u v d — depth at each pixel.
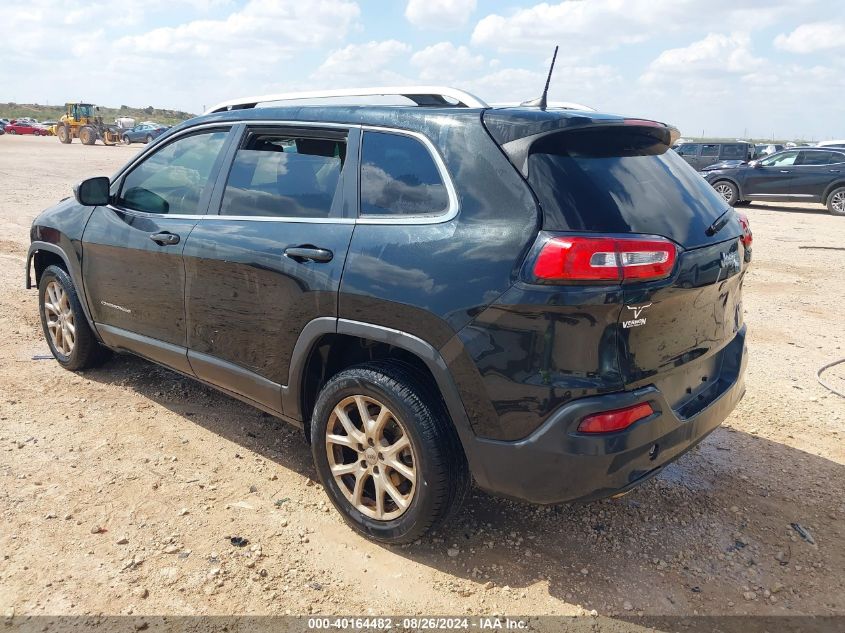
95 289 4.41
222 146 3.74
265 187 3.46
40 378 4.80
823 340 6.23
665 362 2.69
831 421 4.47
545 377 2.49
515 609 2.71
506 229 2.56
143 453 3.81
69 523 3.15
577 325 2.44
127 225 4.09
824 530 3.29
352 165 3.12
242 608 2.67
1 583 2.75
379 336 2.85
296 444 4.00
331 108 3.29
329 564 2.94
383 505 3.02
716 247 2.81
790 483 3.70
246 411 4.39
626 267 2.41
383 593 2.78
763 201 18.78
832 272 9.23
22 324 6.04
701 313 2.85
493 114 2.75
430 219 2.79
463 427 2.70
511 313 2.50
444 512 2.86
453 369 2.65
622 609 2.73
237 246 3.40
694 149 24.72
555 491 2.58
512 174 2.61
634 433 2.54
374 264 2.86
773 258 10.25
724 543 3.17
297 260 3.13
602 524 3.28
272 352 3.34
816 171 16.86
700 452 4.03
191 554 2.96
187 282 3.71
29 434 3.96
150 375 4.91
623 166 2.74
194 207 3.77
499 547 3.09
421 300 2.69
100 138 43.94
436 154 2.83
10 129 59.12
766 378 5.23
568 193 2.52
